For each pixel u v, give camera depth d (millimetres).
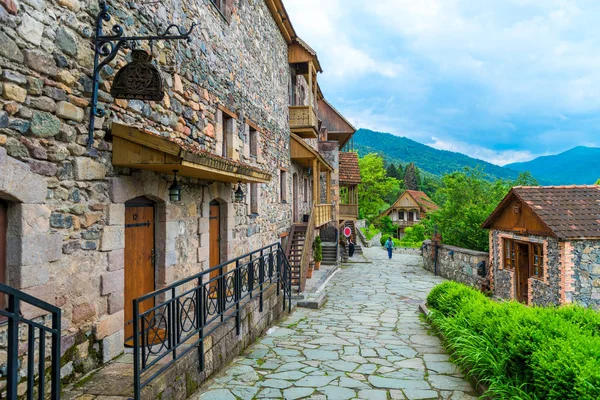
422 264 22938
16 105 3518
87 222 4402
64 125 4074
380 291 13797
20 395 3525
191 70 6984
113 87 4500
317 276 15922
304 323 8758
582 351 3754
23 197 3586
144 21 5504
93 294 4480
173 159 4719
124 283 5312
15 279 3572
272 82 12750
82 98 4309
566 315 5754
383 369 5637
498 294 12914
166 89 6121
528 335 4316
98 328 4488
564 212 10289
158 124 5887
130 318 5477
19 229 3586
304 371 5551
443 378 5262
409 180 79438
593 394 3176
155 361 3926
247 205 10258
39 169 3771
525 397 3809
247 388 4906
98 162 4574
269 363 5922
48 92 3855
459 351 5496
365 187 54469
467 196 19344
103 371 4332
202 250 7359
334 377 5301
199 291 4949
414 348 6734
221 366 5582
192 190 7059
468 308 6512
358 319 9203
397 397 4625
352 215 27125
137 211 5703
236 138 9258
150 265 5988
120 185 4914
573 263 9594
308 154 15289
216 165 5750
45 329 2789
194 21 7109
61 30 4004
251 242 10492
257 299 7527
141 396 3689
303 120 15461
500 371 4375
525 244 11953
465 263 15305
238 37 9469
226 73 8688
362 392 4770
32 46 3674
